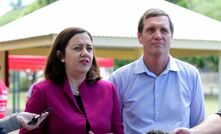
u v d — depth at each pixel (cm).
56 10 1384
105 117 634
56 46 646
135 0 1421
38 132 622
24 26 1412
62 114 616
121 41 1221
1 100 1055
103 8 1356
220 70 1488
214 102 5184
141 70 714
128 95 718
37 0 3472
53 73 640
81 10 1337
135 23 1276
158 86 709
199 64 5253
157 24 680
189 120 719
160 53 689
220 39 1287
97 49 1769
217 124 489
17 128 583
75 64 629
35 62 2869
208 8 3275
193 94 718
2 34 1442
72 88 640
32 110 623
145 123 701
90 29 1222
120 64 4212
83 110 628
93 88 648
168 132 630
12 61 2838
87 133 617
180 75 715
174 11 1415
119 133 655
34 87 637
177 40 1262
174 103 704
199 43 1284
